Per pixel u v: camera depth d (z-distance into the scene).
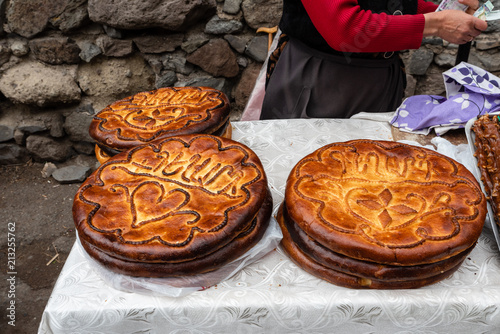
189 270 0.93
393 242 0.91
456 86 1.60
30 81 2.66
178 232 0.93
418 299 0.93
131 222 0.97
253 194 1.01
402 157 1.17
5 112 2.82
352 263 0.93
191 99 1.45
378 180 1.09
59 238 2.39
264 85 2.04
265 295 0.95
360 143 1.23
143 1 2.42
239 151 1.16
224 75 2.77
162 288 0.94
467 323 0.95
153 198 1.03
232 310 0.93
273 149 1.47
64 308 0.92
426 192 1.04
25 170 2.90
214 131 1.34
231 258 0.97
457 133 1.54
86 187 1.07
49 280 2.15
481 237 1.12
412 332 0.96
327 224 0.95
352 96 1.71
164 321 0.94
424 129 1.55
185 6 2.45
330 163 1.14
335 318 0.94
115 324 0.93
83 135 2.88
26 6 2.47
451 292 0.94
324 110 1.76
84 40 2.62
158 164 1.14
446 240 0.91
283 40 1.72
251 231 1.01
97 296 0.95
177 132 1.26
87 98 2.80
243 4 2.57
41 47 2.58
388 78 1.72
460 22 1.37
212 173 1.09
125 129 1.29
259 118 2.04
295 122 1.63
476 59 2.55
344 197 1.03
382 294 0.94
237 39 2.67
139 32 2.61
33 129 2.82
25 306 2.01
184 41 2.65
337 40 1.40
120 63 2.71
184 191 1.04
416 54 2.58
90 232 0.95
